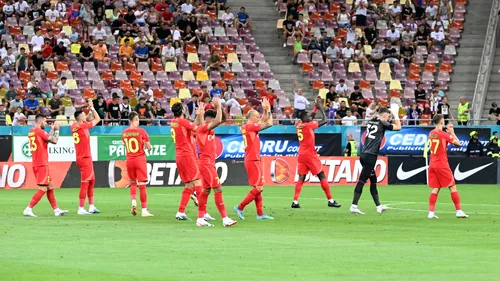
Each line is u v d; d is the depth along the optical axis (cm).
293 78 8075
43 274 2242
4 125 6462
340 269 2328
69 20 7962
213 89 7225
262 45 8394
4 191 5784
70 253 2633
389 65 8162
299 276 2216
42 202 4753
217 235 3103
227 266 2378
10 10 7862
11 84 7119
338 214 4012
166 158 6328
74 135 4019
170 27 8088
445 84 8150
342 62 8088
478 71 8288
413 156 6606
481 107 7806
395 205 4584
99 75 7494
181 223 3553
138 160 3884
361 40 8388
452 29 8631
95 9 8106
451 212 4156
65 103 6925
